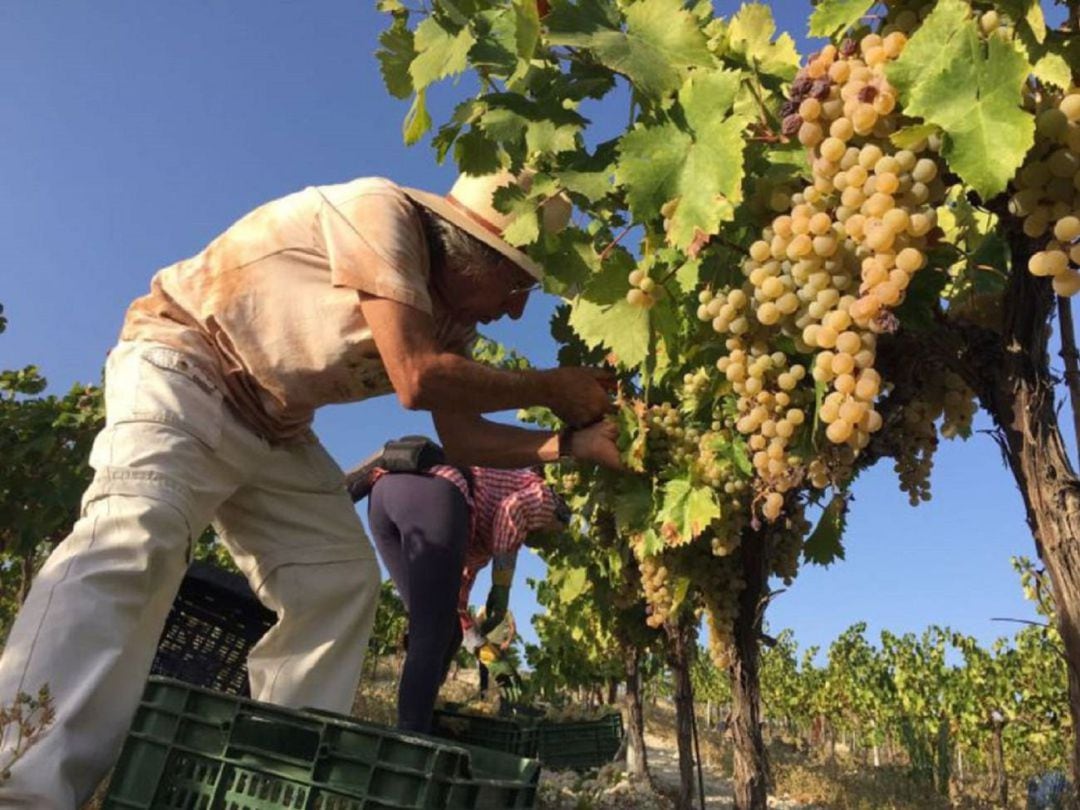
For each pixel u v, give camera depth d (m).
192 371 2.47
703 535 3.89
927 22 1.64
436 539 3.97
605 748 7.60
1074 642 1.72
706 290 2.46
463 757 1.83
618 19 2.22
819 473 2.32
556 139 2.42
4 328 8.62
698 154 2.08
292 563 2.88
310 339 2.55
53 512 8.70
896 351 2.25
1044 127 1.61
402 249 2.53
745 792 3.91
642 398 3.45
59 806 1.91
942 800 14.66
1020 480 1.88
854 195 1.81
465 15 2.52
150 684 2.09
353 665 2.97
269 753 1.93
